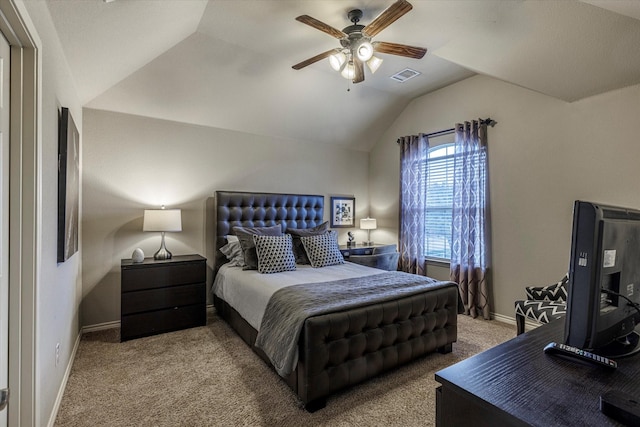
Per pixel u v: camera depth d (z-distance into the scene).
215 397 2.08
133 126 3.52
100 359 2.61
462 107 4.00
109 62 2.65
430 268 4.45
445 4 2.32
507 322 3.52
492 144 3.67
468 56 2.84
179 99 3.54
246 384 2.24
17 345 1.35
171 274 3.25
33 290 1.38
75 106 2.68
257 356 2.67
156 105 3.51
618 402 0.72
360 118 4.73
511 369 0.94
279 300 2.36
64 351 2.20
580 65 2.44
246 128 4.23
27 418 1.36
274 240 3.42
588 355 0.97
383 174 5.22
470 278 3.73
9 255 1.34
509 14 2.20
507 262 3.53
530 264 3.34
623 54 2.23
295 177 4.72
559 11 2.01
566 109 3.08
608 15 1.91
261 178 4.41
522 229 3.40
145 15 2.21
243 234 3.55
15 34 1.30
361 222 5.00
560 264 3.12
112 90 3.20
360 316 2.13
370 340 2.18
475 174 3.77
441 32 2.68
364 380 2.19
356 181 5.39
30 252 1.38
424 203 4.46
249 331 2.80
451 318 2.71
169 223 3.30
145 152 3.58
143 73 3.16
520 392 0.82
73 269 2.64
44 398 1.63
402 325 2.37
